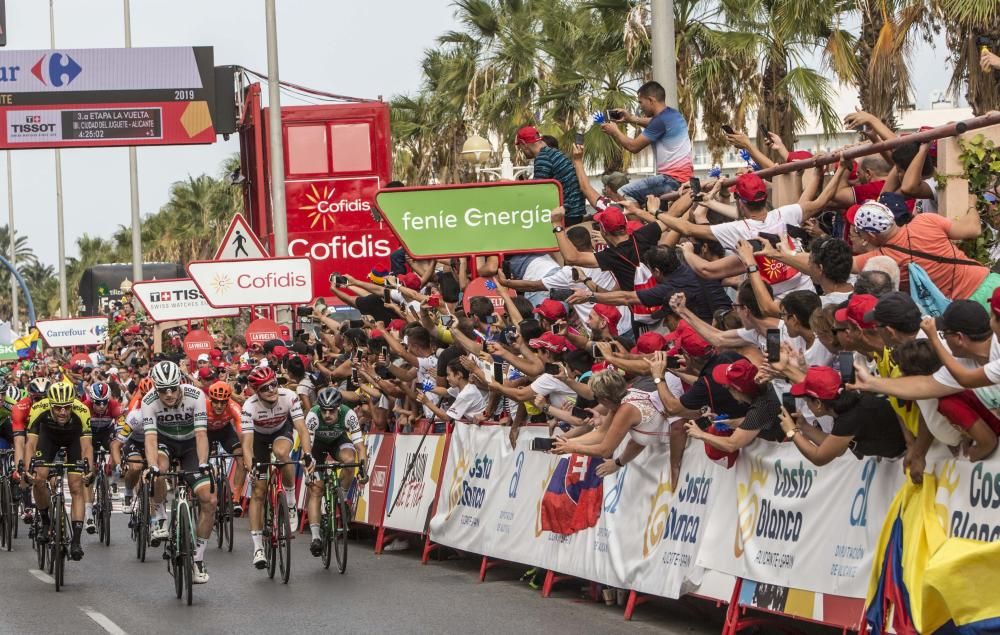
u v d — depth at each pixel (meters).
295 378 28.98
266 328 40.81
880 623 12.94
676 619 17.23
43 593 21.92
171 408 22.44
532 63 59.91
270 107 42.75
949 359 11.45
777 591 14.70
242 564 25.22
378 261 47.69
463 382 23.23
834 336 13.40
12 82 55.56
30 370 74.12
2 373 61.47
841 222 18.52
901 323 12.07
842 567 13.72
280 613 18.81
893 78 35.81
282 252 42.81
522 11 61.66
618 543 18.12
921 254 14.67
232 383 37.84
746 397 14.91
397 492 25.95
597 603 18.84
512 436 21.52
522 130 23.84
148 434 22.33
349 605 19.25
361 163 47.75
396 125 72.56
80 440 25.08
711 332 15.70
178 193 133.25
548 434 20.42
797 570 14.39
